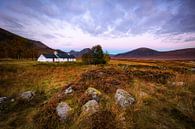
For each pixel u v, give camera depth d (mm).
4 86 21297
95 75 15344
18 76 29938
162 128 6379
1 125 9328
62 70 39344
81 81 13672
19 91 18188
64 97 10609
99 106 8148
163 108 8109
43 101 13352
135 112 7512
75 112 8414
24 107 12469
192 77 15430
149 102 8758
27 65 54781
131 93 9758
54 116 8555
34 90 18016
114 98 9109
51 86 19250
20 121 9594
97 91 9797
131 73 19156
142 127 6441
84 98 9211
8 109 12312
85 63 67375
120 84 11734
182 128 6441
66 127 7504
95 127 6559
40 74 32562
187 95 9906
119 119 6828
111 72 17031
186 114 7531
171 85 13156
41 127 8094
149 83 13422
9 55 131875
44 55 96062
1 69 40594
